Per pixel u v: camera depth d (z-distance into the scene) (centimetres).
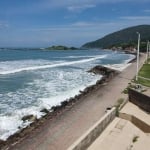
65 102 2244
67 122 1731
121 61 8238
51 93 2692
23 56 10262
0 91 2756
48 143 1409
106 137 1400
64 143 1412
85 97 2452
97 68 4978
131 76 3784
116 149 1287
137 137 1477
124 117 1717
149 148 1354
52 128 1620
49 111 2002
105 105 2145
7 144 1390
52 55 12356
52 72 4484
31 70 4656
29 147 1362
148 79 3234
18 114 1928
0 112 1973
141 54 11200
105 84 3148
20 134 1516
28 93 2675
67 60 8238
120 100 2105
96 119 1791
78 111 1981
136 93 2011
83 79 3797
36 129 1602
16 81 3400
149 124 1586
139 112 1834
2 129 1616
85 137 1214
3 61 6900
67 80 3625
